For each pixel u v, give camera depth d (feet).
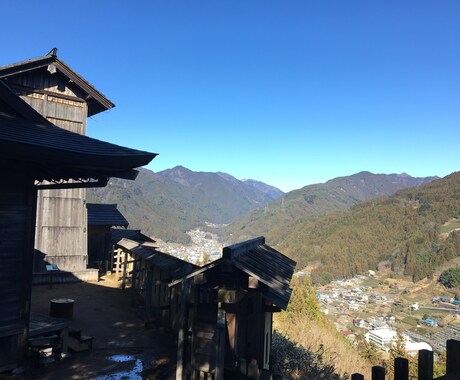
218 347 15.08
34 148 14.67
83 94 44.11
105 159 16.46
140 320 28.68
